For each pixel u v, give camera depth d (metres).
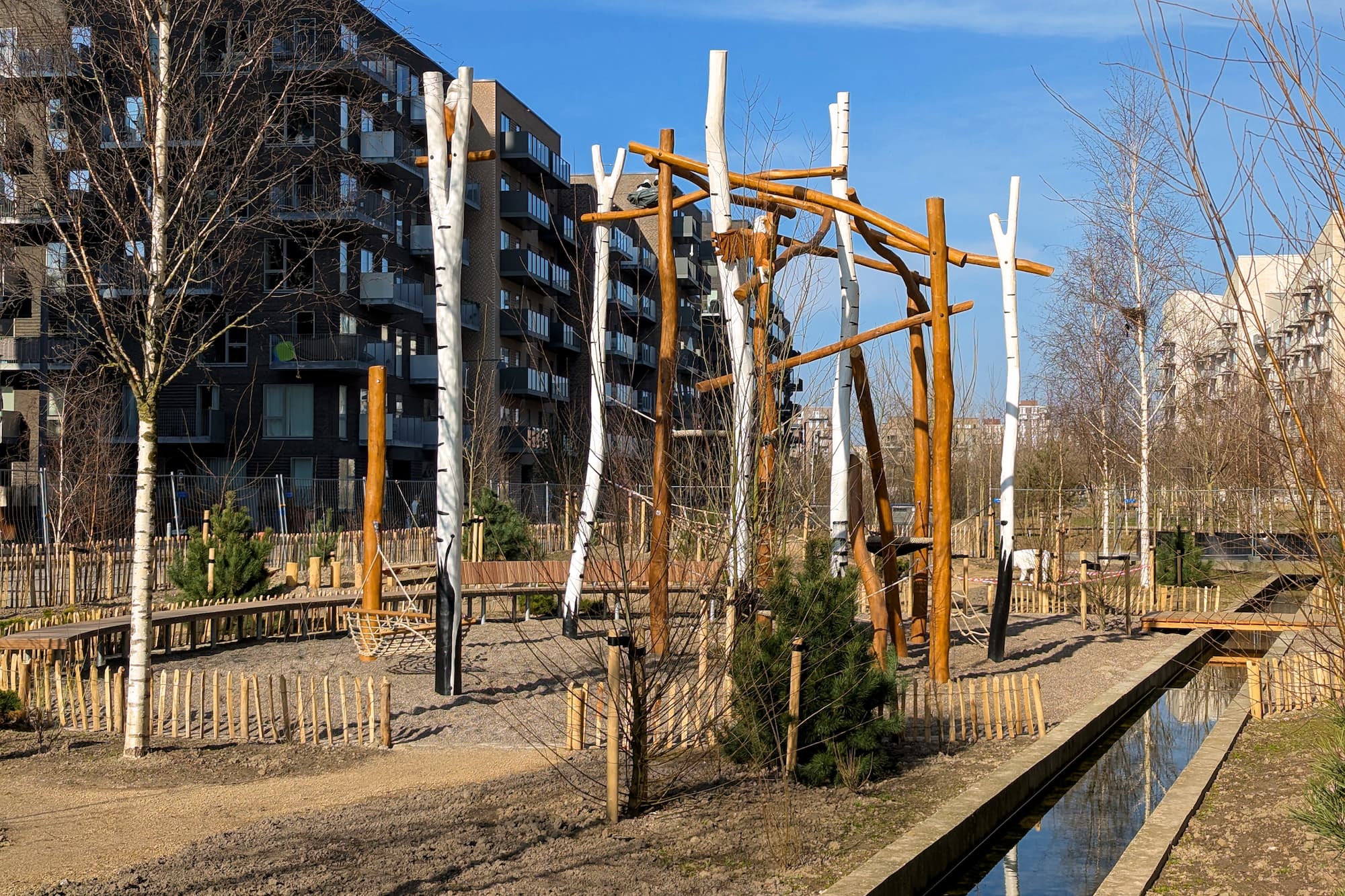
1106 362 27.41
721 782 8.81
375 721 11.38
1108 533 29.88
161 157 10.09
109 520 27.50
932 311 13.35
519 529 23.38
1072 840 8.80
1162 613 19.56
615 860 7.00
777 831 7.38
